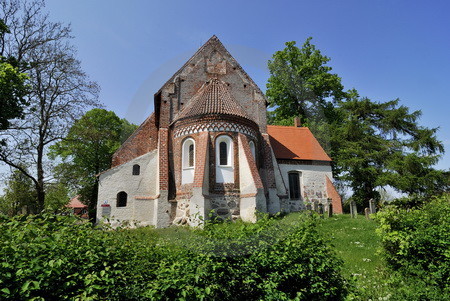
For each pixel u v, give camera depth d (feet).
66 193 79.66
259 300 13.41
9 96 51.60
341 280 16.62
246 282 13.19
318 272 15.66
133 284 12.64
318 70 75.82
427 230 21.65
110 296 12.30
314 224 16.90
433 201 34.83
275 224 15.87
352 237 35.01
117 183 49.29
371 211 53.93
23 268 11.63
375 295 18.92
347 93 98.43
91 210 70.38
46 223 14.49
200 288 12.35
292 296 14.60
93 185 71.67
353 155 80.28
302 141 73.72
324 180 70.13
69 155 77.25
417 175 85.15
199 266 12.78
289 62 74.28
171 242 15.49
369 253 28.48
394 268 22.98
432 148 93.76
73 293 11.76
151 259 14.15
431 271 20.34
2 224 13.64
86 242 13.78
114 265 12.69
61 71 67.72
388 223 24.11
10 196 77.77
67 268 12.53
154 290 11.87
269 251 14.17
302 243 15.37
